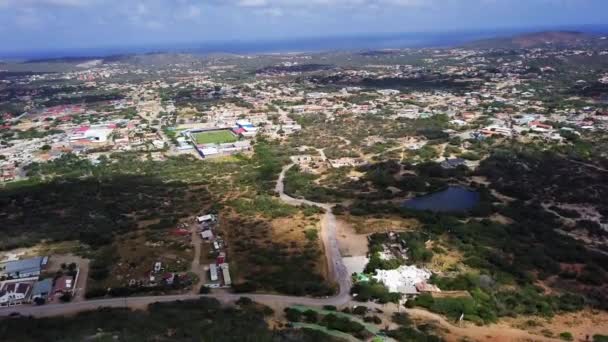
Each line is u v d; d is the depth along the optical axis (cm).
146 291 10288
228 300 9794
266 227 13775
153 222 14362
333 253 12038
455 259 11619
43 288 10231
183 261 11619
